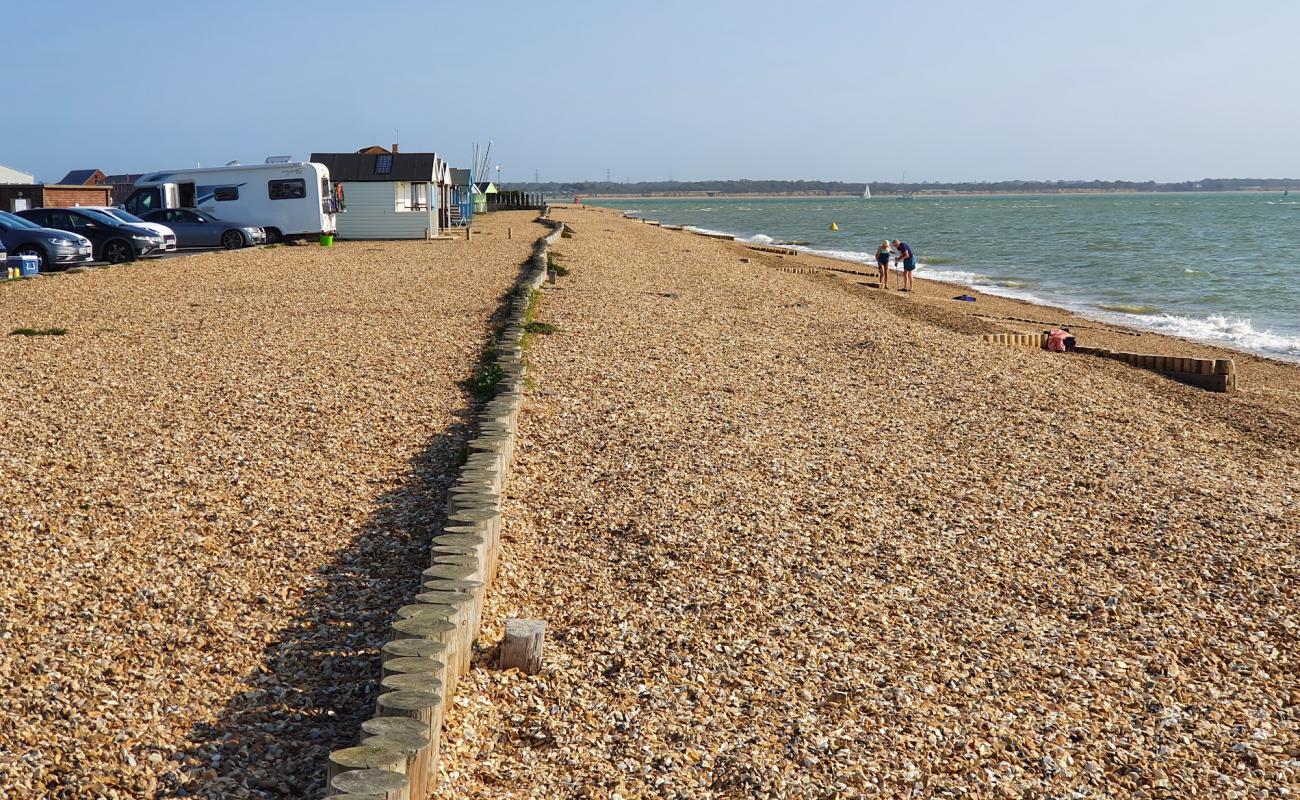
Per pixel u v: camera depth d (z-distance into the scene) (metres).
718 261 33.47
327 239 34.31
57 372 11.80
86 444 8.97
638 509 8.12
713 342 15.84
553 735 4.98
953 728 5.16
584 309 18.97
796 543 7.54
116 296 18.88
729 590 6.71
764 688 5.51
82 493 7.72
